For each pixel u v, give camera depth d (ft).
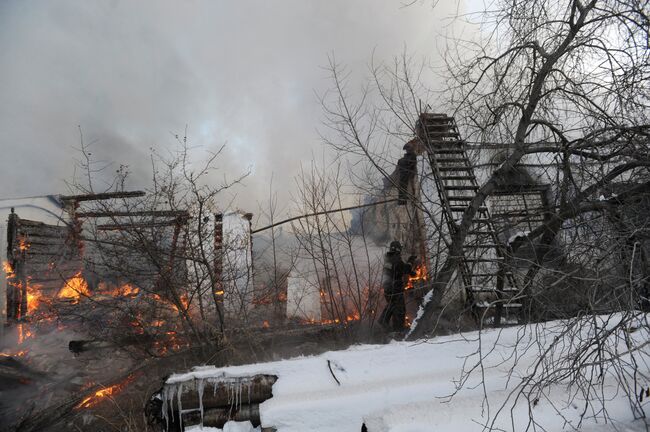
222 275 22.29
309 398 10.86
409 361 11.69
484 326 17.24
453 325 19.38
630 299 9.62
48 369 23.20
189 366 19.61
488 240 20.21
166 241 20.57
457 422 9.87
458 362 11.66
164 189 20.76
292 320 25.62
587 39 16.74
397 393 10.82
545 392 10.66
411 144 25.26
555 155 16.70
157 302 21.01
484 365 11.55
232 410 11.27
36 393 21.04
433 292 19.75
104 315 22.68
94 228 23.36
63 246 28.43
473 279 21.03
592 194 15.60
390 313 24.03
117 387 19.44
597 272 11.57
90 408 18.39
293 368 11.66
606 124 16.12
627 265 11.37
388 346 12.34
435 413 10.09
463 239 18.93
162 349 20.94
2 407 20.12
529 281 12.82
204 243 22.09
